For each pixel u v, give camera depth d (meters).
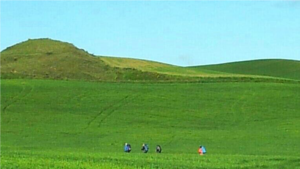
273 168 58.12
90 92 126.81
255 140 90.38
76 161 56.97
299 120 107.62
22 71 157.38
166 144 87.50
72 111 112.69
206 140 90.81
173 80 143.00
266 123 105.50
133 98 122.81
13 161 54.50
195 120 108.06
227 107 117.06
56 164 53.28
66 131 98.19
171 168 54.38
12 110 111.81
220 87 133.88
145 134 95.88
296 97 125.00
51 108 114.25
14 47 191.38
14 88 127.62
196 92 128.75
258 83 138.38
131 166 54.19
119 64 177.50
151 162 58.81
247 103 120.00
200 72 175.00
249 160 63.62
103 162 57.44
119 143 88.44
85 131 98.31
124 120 106.94
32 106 114.94
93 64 168.75
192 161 61.03
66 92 126.00
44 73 156.88
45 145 86.00
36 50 183.38
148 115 110.69
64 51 181.12
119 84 136.00
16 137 92.94
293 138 92.06
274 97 124.69
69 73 157.75
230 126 103.62
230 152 79.06
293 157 68.12
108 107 115.88
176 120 107.75
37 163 53.44
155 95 125.56
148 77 152.12
